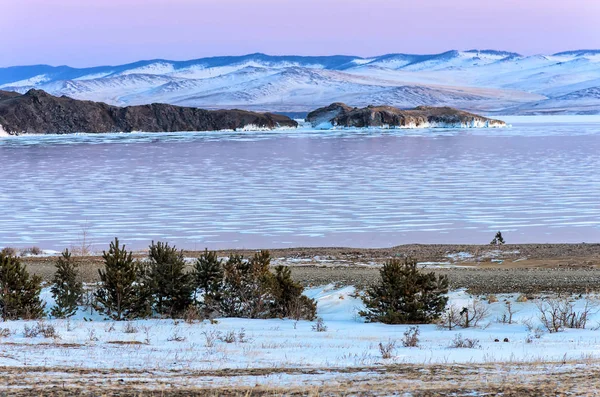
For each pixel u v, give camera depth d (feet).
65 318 207.00
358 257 380.78
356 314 218.79
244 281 220.02
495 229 540.93
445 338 170.40
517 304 222.89
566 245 418.10
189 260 356.18
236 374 121.49
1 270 209.15
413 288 205.98
